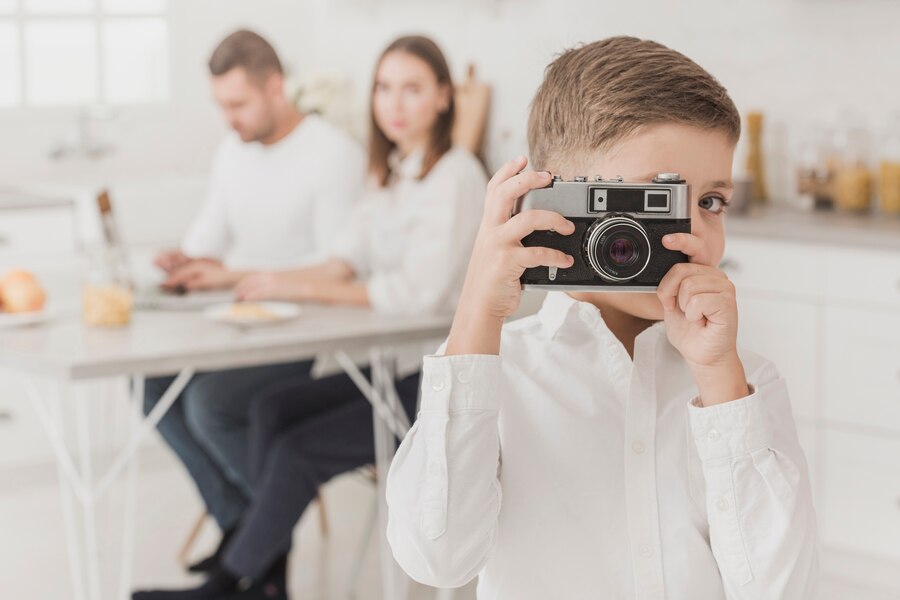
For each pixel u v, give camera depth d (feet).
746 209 11.44
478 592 3.72
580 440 3.57
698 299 3.25
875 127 11.57
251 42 10.16
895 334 9.93
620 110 3.34
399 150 9.41
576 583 3.53
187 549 10.55
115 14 14.97
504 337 3.74
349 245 9.66
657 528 3.51
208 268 9.59
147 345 7.59
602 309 3.75
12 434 12.36
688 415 3.61
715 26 12.44
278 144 10.55
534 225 3.28
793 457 3.58
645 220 3.29
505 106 13.61
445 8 14.21
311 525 11.52
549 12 13.17
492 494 3.43
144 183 13.94
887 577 10.25
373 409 8.87
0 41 14.33
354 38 15.49
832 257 10.15
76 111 14.71
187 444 9.92
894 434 10.04
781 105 12.17
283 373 9.89
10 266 12.63
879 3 11.43
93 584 8.15
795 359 10.44
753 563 3.33
